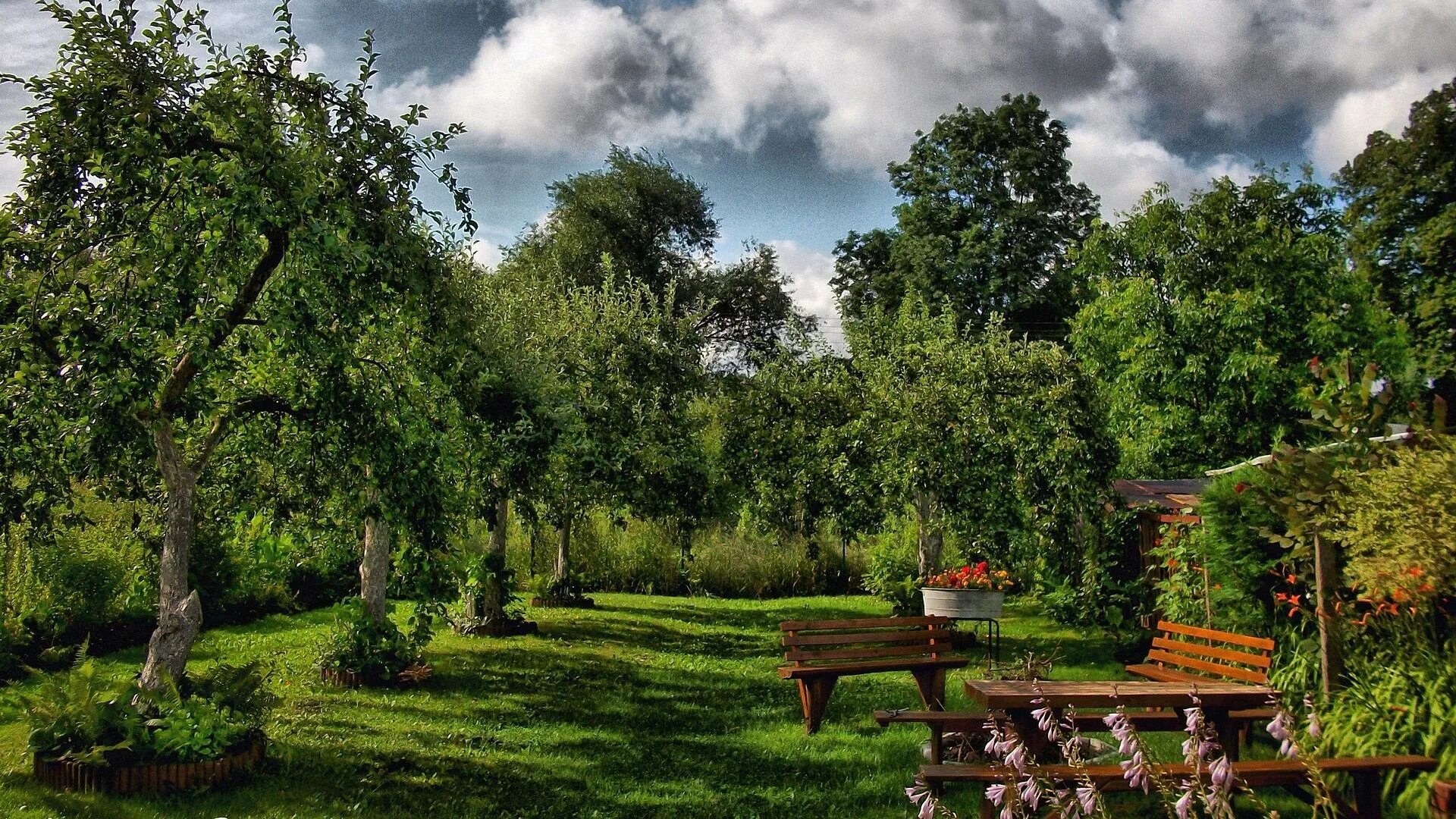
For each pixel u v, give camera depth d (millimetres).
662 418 15391
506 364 11234
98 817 5574
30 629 10641
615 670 11195
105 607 11523
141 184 6613
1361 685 6184
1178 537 10039
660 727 8500
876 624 8727
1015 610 17094
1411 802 5352
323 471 8750
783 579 21250
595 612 16625
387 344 8508
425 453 7730
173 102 6688
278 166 6625
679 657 12289
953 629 12914
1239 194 23812
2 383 6438
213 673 7012
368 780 6668
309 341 6965
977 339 17203
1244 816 5590
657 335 15625
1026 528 13672
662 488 15156
